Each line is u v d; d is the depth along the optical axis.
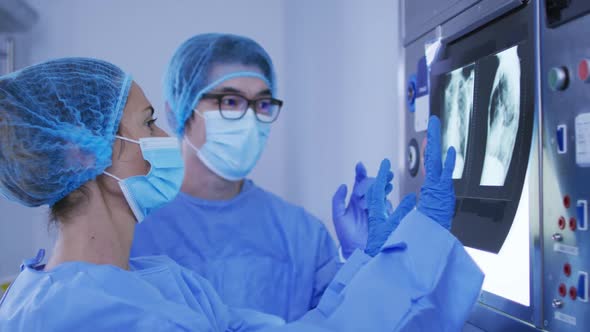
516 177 0.88
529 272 0.84
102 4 2.41
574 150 0.75
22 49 2.27
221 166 1.47
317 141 2.27
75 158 0.78
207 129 1.47
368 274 0.81
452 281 0.76
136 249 1.39
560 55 0.78
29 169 0.77
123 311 0.70
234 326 0.98
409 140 1.32
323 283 1.49
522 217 0.87
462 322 0.74
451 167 0.81
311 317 0.93
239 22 2.54
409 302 0.73
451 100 1.10
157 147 0.87
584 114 0.73
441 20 1.13
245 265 1.44
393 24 1.71
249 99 1.47
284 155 2.56
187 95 1.46
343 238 1.22
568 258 0.76
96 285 0.72
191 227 1.45
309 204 2.32
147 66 2.43
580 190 0.74
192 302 0.89
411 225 0.81
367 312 0.76
